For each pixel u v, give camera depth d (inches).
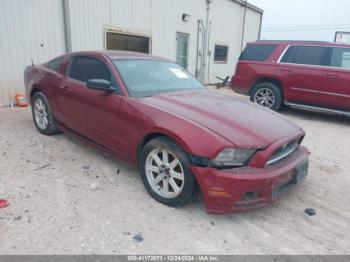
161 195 121.9
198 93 153.9
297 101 301.0
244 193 103.8
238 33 656.4
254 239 105.6
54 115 184.2
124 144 134.5
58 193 127.3
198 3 503.5
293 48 298.2
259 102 321.4
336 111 282.7
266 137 112.3
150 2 406.0
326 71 277.6
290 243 104.7
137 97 134.6
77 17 322.3
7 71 277.6
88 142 160.1
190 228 109.0
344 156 195.9
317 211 126.0
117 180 141.5
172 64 178.7
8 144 180.2
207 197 105.7
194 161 107.0
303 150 135.0
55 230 103.1
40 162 157.3
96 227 106.0
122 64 151.1
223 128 111.5
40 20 292.4
